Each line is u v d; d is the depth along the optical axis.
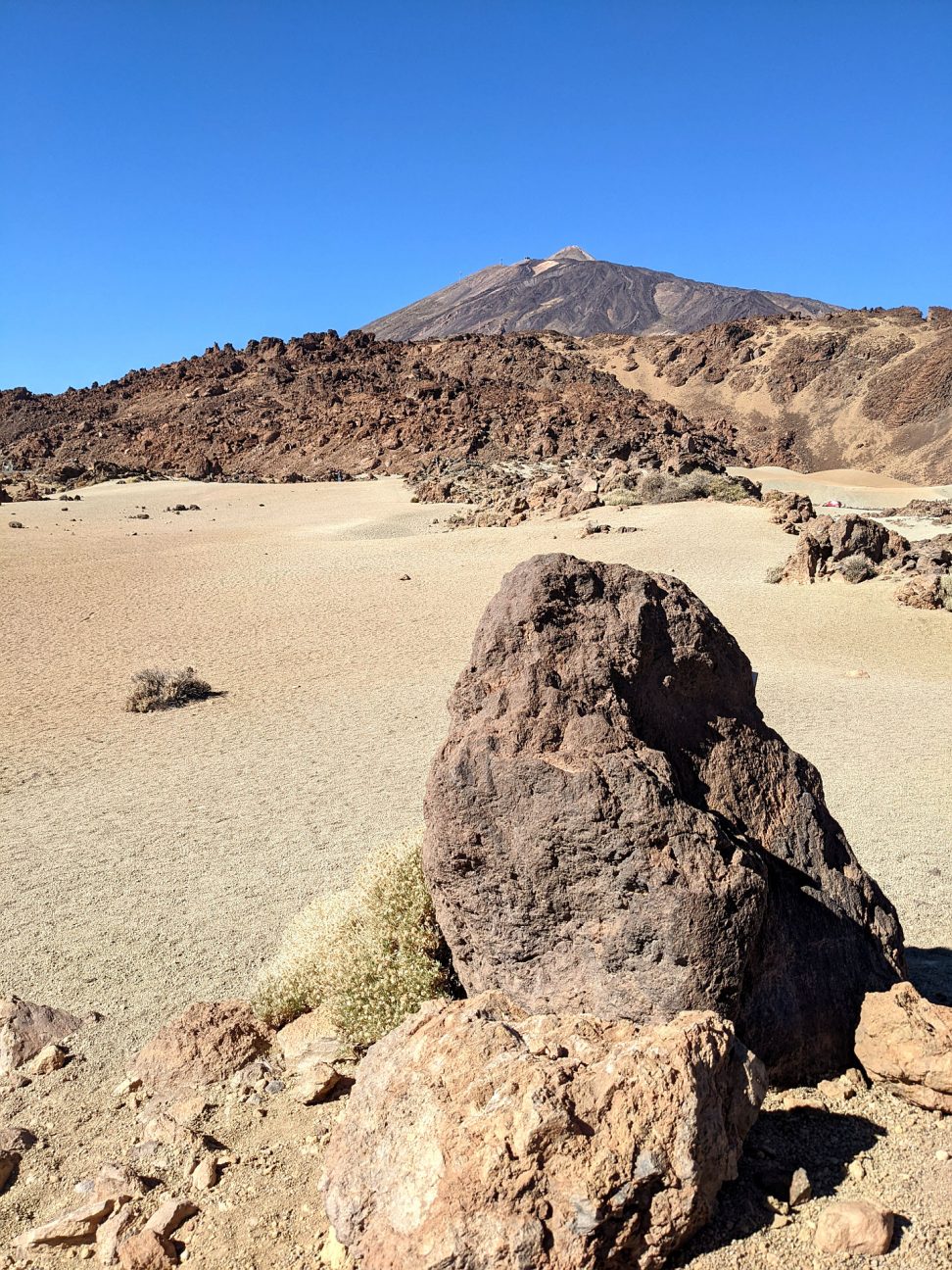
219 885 11.06
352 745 17.89
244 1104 5.95
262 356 180.00
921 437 165.75
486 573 41.75
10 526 66.06
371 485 99.12
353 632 31.08
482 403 139.38
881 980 5.91
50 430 161.00
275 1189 4.96
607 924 5.10
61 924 10.16
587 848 5.08
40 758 18.17
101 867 11.98
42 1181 5.50
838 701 20.34
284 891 10.71
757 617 30.42
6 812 14.84
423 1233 3.78
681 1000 4.94
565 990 5.28
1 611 36.34
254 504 87.38
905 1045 5.07
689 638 6.13
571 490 66.88
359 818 13.37
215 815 14.00
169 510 82.19
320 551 53.28
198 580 43.91
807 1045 5.33
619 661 5.84
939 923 8.70
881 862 10.60
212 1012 6.98
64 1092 6.68
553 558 6.11
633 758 5.23
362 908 6.96
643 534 48.25
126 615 35.50
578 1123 3.95
